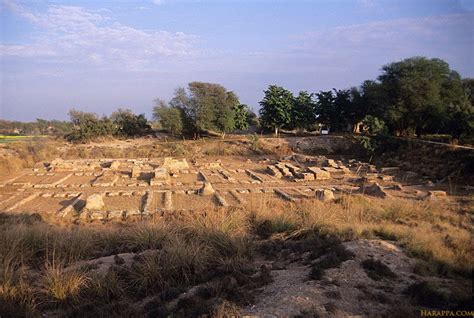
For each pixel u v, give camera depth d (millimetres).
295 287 6219
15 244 9156
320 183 25688
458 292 5824
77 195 21266
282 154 39312
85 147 40844
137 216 16156
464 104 32719
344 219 10867
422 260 7234
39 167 32562
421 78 37094
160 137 48375
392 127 39969
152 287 7199
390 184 24766
